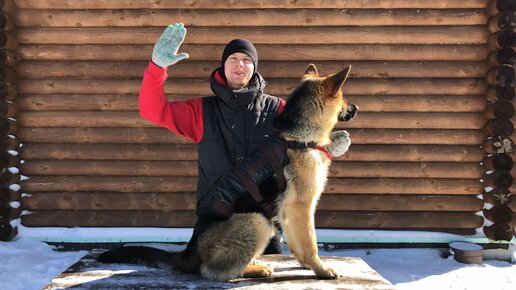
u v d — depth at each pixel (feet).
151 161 17.25
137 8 16.56
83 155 17.11
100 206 17.21
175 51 7.41
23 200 17.12
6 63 16.05
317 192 8.05
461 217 16.99
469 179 17.03
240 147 8.16
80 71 16.80
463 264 15.66
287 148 7.97
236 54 8.21
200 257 7.91
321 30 16.49
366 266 8.96
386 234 16.89
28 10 16.55
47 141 17.11
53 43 16.81
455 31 16.40
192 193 17.26
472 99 16.66
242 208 7.76
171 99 16.60
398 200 17.04
